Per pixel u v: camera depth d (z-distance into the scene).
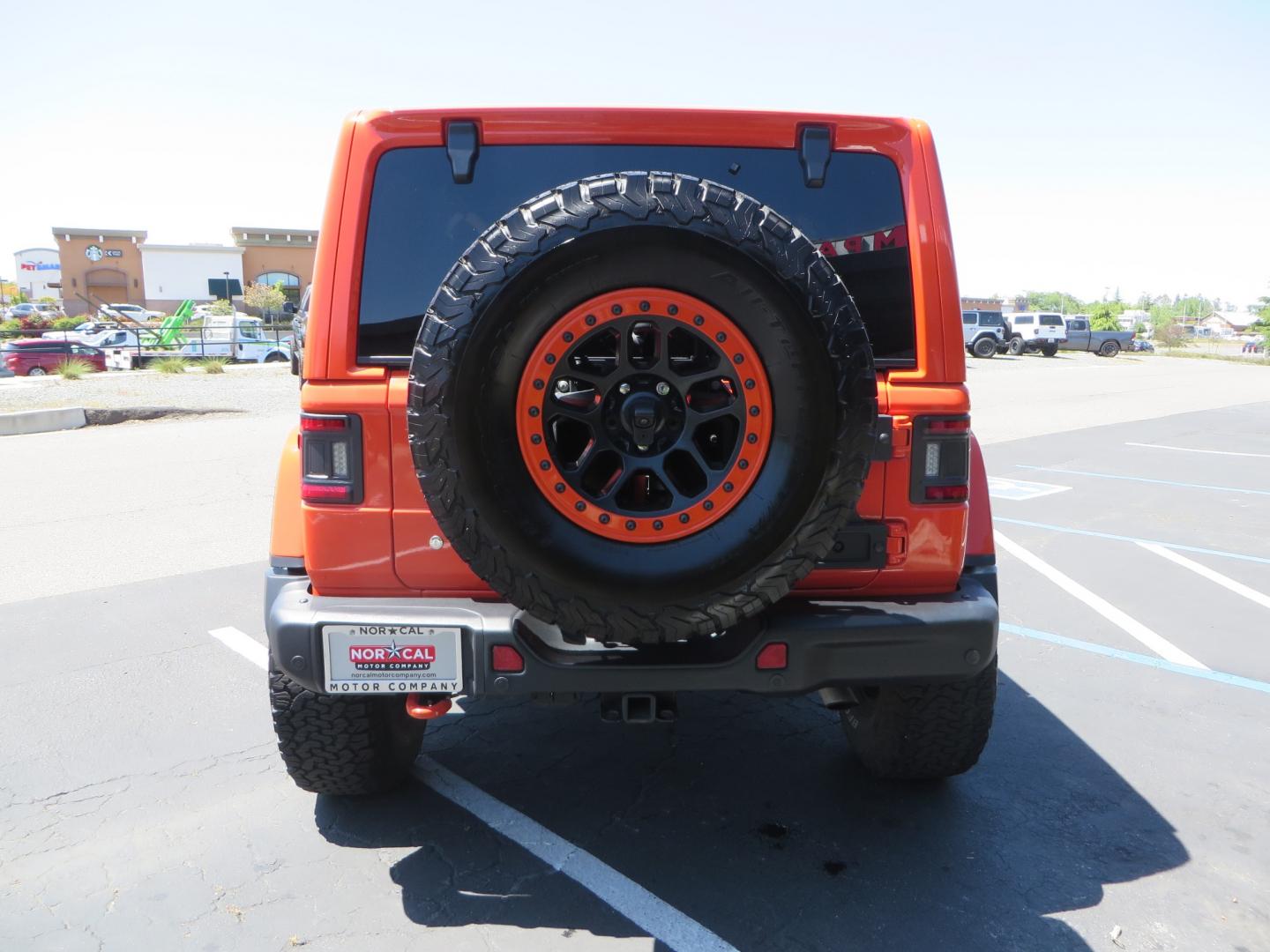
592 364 2.75
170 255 65.75
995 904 2.74
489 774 3.52
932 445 2.66
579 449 2.61
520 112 2.58
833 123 2.64
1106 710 4.20
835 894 2.78
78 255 66.44
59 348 24.64
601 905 2.72
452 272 2.19
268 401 17.17
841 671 2.55
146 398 17.16
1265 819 3.25
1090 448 13.02
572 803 3.30
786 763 3.61
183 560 6.57
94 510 8.17
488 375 2.19
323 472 2.60
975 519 2.97
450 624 2.50
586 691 2.51
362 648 2.54
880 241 2.68
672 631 2.32
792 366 2.21
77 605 5.56
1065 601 5.86
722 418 2.40
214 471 10.15
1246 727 4.02
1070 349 43.06
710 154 2.65
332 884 2.82
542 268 2.15
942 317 2.66
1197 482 10.24
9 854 2.97
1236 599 5.91
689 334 2.26
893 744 3.21
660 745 3.77
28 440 12.53
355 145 2.58
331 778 3.11
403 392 2.55
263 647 4.88
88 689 4.31
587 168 2.63
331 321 2.57
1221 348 66.62
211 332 30.25
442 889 2.80
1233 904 2.76
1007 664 4.77
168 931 2.60
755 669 2.50
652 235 2.14
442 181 2.61
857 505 2.66
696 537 2.28
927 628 2.56
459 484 2.22
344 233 2.58
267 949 2.53
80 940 2.56
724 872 2.88
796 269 2.18
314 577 2.65
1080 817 3.24
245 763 3.60
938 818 3.22
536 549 2.25
